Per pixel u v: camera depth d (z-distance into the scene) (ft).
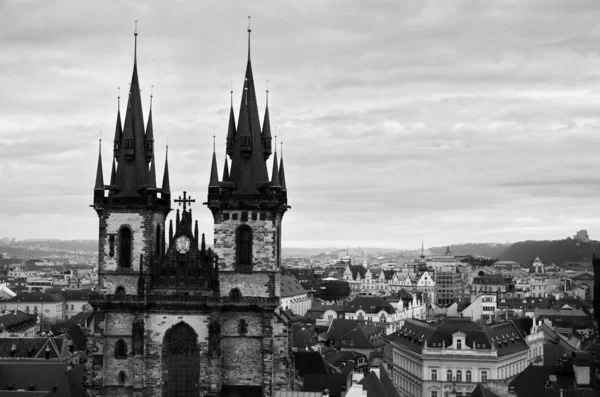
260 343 504.02
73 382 607.37
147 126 532.73
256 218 508.12
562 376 537.24
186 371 506.48
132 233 517.96
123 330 511.81
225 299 503.61
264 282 506.07
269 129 526.57
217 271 506.89
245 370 503.61
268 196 506.48
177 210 517.55
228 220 509.76
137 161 526.16
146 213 517.96
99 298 510.17
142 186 518.78
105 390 509.35
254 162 517.96
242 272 506.48
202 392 498.69
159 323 507.30
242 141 517.96
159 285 511.40
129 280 515.91
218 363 496.64
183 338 507.30
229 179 517.96
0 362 598.34
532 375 539.29
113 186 520.42
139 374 503.61
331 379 609.01
